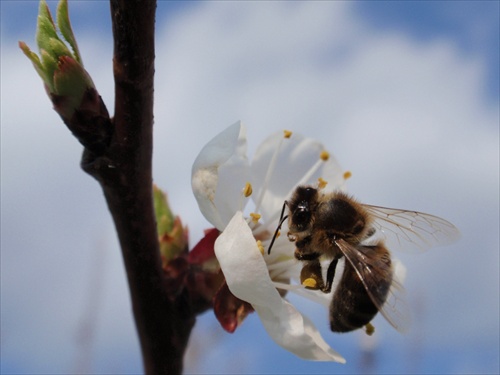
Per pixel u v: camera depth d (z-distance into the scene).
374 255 0.06
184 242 0.06
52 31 0.05
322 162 0.07
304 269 0.06
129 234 0.05
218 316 0.06
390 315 0.05
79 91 0.05
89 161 0.05
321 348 0.05
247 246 0.05
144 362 0.06
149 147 0.05
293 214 0.06
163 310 0.06
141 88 0.05
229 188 0.06
